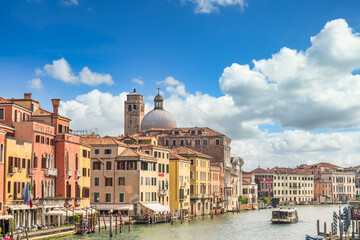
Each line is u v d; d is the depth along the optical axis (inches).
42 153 2893.7
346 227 3125.0
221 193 5462.6
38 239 2413.9
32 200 2691.9
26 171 2704.2
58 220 2930.6
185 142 5595.5
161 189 4072.3
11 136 2753.4
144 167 3799.2
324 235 2581.2
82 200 3353.8
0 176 2452.0
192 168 4675.2
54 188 3036.4
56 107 3125.0
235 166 6412.4
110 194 3752.5
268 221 4183.1
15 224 2564.0
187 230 3255.4
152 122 6195.9
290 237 3034.0
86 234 2842.0
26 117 3026.6
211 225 3673.7
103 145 3786.9
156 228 3309.5
